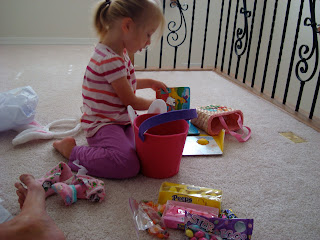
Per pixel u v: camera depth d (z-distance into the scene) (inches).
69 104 67.3
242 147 52.5
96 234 32.8
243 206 38.0
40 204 31.0
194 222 32.3
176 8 127.6
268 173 45.2
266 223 35.5
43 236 27.8
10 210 35.6
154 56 135.6
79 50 125.7
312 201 39.7
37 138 50.6
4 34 130.3
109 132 45.1
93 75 46.1
